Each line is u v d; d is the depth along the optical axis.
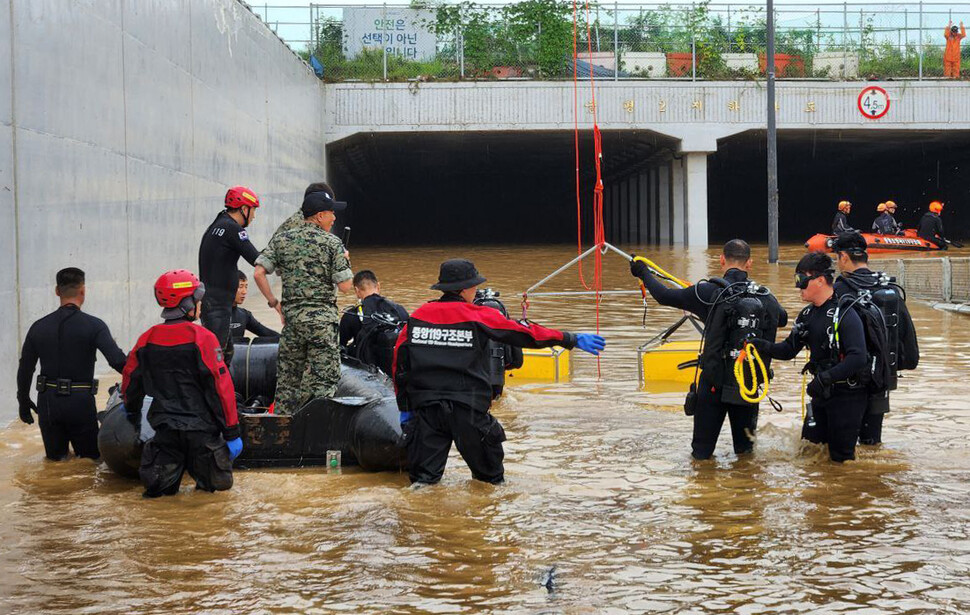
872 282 7.05
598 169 10.31
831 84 31.70
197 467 6.10
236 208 7.52
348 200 40.94
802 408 8.71
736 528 5.30
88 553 4.96
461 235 46.62
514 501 5.86
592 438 7.59
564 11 30.91
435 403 6.08
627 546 5.03
